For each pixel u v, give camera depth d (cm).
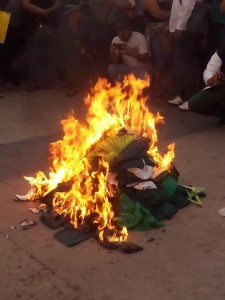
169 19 520
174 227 299
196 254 274
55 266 267
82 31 573
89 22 565
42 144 432
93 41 573
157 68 534
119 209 301
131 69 529
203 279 254
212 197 333
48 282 255
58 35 589
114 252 276
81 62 594
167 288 249
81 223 294
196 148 416
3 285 254
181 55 526
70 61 599
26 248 282
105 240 282
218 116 464
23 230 299
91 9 564
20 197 332
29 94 580
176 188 327
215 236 290
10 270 265
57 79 615
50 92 584
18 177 368
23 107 536
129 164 302
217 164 384
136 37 528
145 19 538
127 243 280
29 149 422
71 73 601
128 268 263
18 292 248
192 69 534
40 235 294
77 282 254
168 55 528
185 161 391
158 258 271
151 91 543
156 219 303
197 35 509
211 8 498
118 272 261
